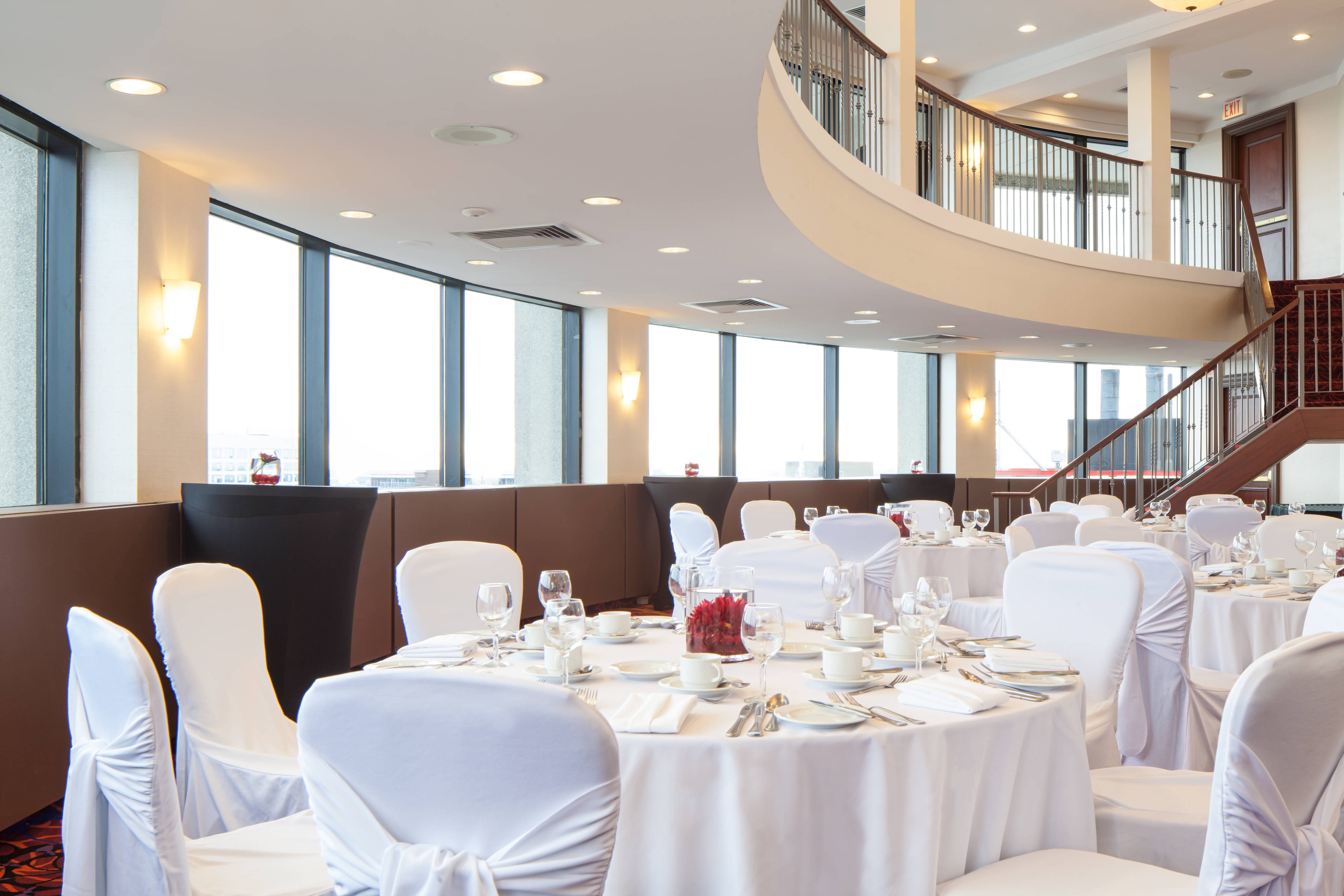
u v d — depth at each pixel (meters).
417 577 3.27
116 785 1.65
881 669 2.36
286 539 4.06
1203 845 2.11
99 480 4.20
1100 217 12.31
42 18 2.92
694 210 5.11
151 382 4.27
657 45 3.13
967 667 2.41
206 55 3.19
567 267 6.67
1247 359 9.33
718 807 1.77
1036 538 5.88
